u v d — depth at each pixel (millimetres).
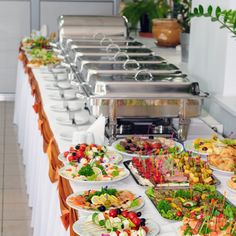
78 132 2562
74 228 1762
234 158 2334
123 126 2783
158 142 2566
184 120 2707
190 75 3850
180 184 2135
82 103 3289
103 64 3135
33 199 3436
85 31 4895
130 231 1694
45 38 5637
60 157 2418
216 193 2029
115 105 2633
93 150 2402
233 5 3117
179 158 2285
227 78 3252
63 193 2207
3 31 6703
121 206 1928
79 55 3516
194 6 3766
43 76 4211
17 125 5539
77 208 1914
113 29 4922
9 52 6758
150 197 2037
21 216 3590
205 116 3250
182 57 4285
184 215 1848
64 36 4859
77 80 3064
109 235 1684
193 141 2666
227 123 3160
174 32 4824
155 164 2283
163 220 1873
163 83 2670
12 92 6844
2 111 6277
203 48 3602
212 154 2367
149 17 5535
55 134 2793
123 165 2393
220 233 1665
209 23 3459
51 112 3189
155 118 2824
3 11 6664
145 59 3428
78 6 6730
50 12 6719
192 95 2680
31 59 4828
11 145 5039
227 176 2295
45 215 2742
